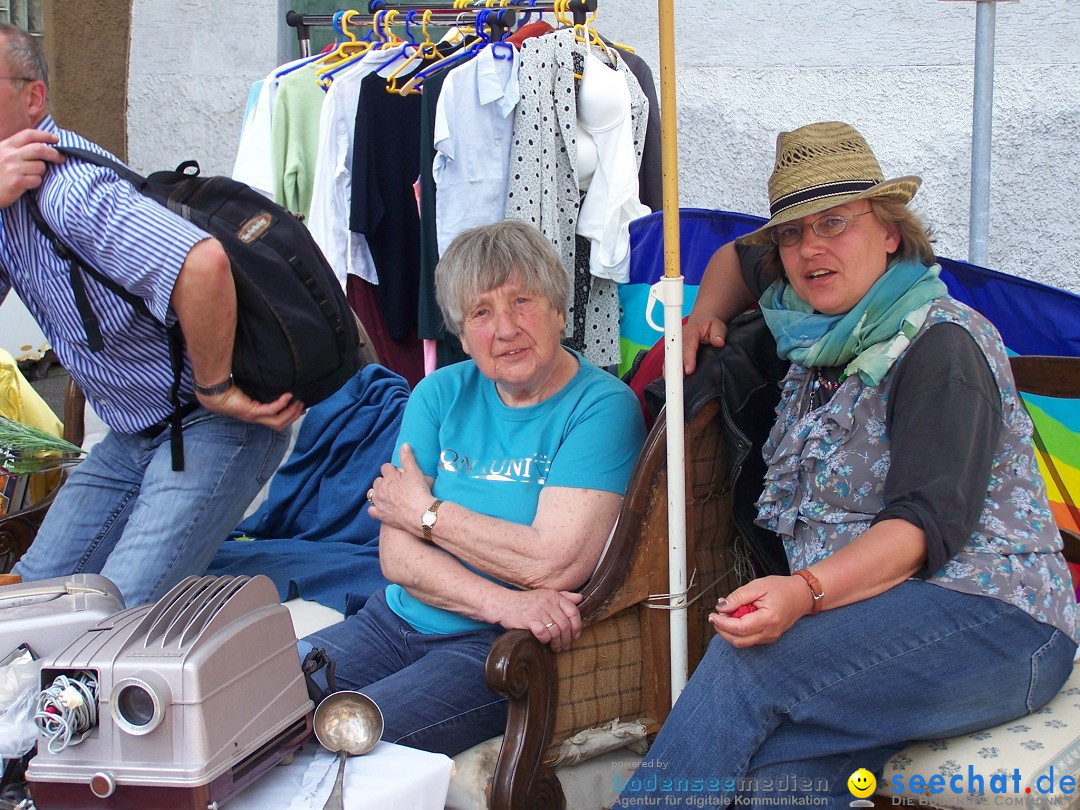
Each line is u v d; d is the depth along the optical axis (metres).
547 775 2.17
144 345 2.51
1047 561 2.11
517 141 3.85
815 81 4.60
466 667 2.31
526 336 2.34
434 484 2.51
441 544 2.38
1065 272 4.30
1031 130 4.27
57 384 5.72
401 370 4.43
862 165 2.19
